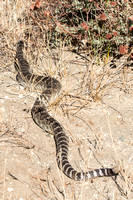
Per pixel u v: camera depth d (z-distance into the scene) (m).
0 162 4.84
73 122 5.89
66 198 4.33
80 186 4.59
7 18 8.49
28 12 8.50
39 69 7.52
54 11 8.05
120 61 7.45
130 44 7.46
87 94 6.62
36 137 5.53
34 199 4.33
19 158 4.98
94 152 5.23
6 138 5.31
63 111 6.18
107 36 6.73
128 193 4.36
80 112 6.16
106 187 4.60
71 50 8.02
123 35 7.23
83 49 7.96
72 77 7.18
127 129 5.75
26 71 7.20
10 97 6.51
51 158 5.07
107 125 5.83
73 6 7.74
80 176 4.57
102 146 5.36
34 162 4.96
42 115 5.75
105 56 7.56
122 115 6.09
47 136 5.60
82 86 6.83
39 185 4.56
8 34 8.22
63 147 5.12
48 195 4.40
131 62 7.19
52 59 7.81
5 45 8.11
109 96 6.62
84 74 7.21
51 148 5.30
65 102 6.39
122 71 7.17
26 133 5.57
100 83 6.62
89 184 4.63
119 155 5.18
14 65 7.79
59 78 7.16
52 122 5.61
